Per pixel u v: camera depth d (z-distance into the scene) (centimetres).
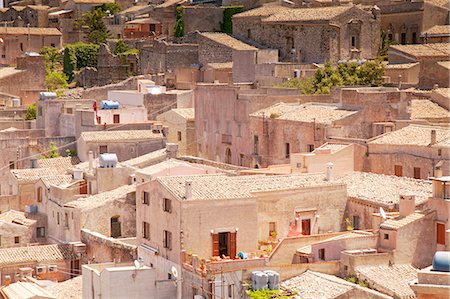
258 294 14412
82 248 19125
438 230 15362
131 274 15750
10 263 18825
